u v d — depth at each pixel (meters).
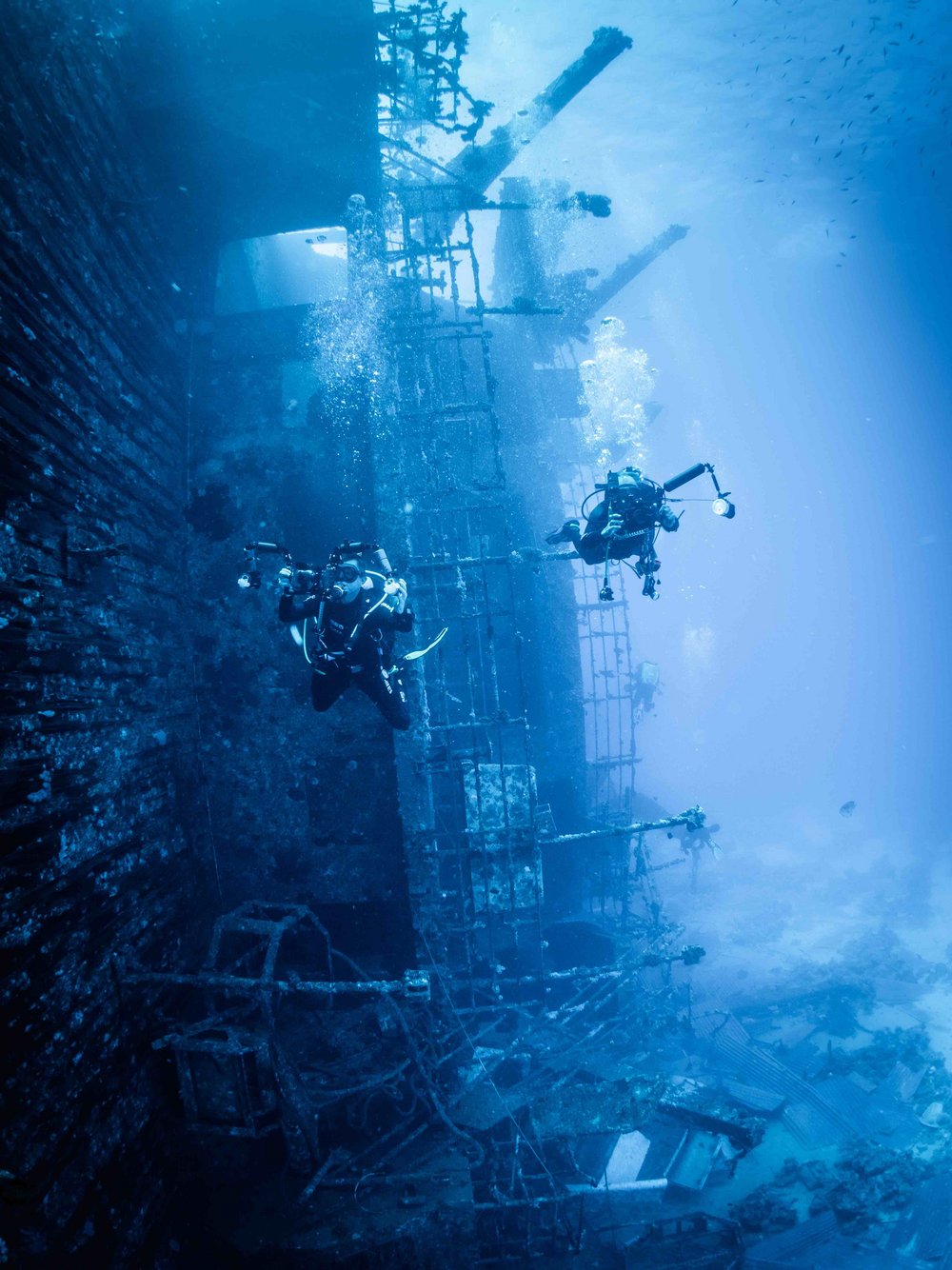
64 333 4.91
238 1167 5.61
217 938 6.22
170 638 6.64
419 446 7.46
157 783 6.04
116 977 5.02
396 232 7.72
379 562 6.77
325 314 7.38
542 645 10.17
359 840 7.08
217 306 8.16
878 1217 6.42
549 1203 6.38
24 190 4.46
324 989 5.42
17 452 4.21
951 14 14.05
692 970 11.19
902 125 17.58
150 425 6.44
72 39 5.27
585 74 8.52
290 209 7.73
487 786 6.89
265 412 7.34
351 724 7.08
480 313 7.37
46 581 4.50
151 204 6.70
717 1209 6.74
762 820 18.92
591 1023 8.44
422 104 7.53
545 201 11.09
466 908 6.95
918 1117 7.86
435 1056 6.29
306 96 6.80
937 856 15.55
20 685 4.12
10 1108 3.72
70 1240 4.10
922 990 10.21
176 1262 5.26
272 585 7.15
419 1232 5.06
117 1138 4.77
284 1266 4.94
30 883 4.11
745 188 19.81
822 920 12.96
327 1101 5.49
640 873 11.05
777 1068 8.61
